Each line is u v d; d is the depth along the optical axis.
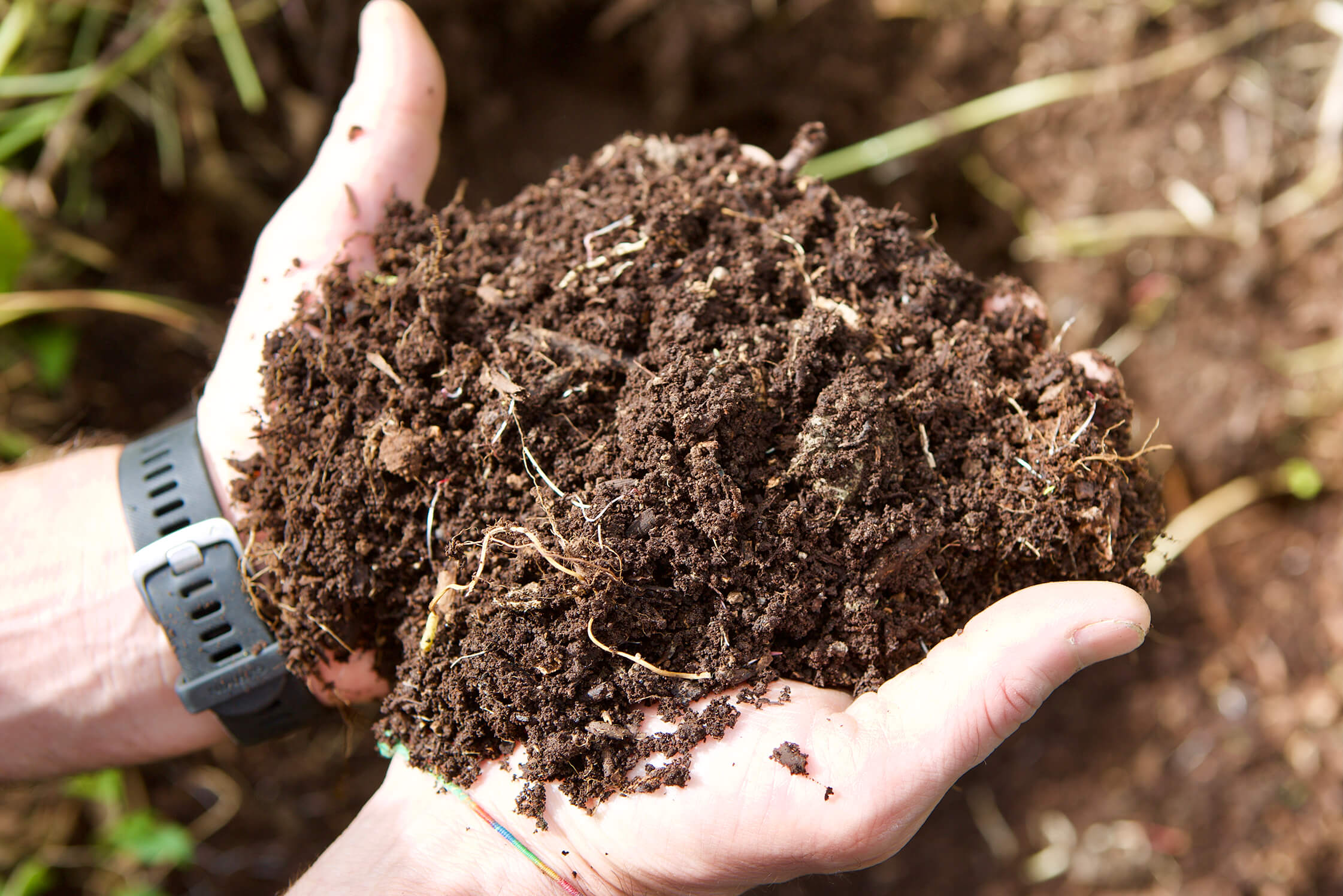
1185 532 0.55
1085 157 0.57
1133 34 0.56
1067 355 0.36
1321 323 0.55
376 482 0.34
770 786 0.32
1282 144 0.55
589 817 0.33
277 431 0.35
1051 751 0.55
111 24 0.51
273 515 0.35
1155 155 0.56
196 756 0.53
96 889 0.52
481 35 0.55
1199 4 0.55
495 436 0.34
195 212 0.54
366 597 0.35
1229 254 0.56
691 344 0.34
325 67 0.53
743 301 0.35
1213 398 0.56
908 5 0.56
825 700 0.33
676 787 0.33
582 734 0.33
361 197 0.39
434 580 0.35
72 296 0.49
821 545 0.34
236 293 0.55
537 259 0.36
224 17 0.51
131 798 0.52
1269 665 0.54
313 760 0.54
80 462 0.40
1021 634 0.32
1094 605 0.32
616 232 0.36
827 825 0.32
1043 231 0.58
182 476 0.37
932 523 0.34
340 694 0.37
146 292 0.54
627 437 0.34
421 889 0.33
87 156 0.52
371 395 0.35
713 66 0.57
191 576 0.36
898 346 0.35
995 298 0.37
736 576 0.33
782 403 0.34
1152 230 0.56
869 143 0.57
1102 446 0.34
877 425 0.34
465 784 0.34
